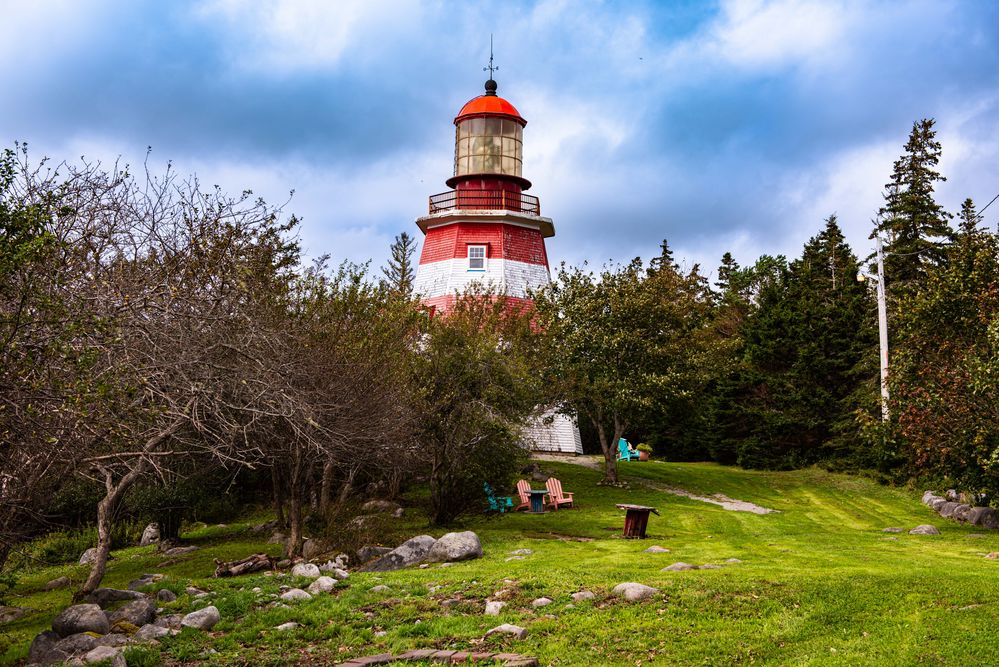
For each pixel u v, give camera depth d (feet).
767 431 136.98
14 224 31.50
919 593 38.11
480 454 78.54
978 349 72.64
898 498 104.94
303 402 49.44
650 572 46.78
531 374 99.35
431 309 95.20
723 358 130.00
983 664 29.30
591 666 31.58
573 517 86.63
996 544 62.80
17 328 30.83
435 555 57.41
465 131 150.41
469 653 32.99
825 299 160.76
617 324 112.68
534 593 42.42
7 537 39.96
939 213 156.35
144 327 38.99
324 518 73.56
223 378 43.96
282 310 57.52
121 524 91.86
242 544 78.28
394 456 70.74
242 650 35.68
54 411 31.99
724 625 35.73
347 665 32.50
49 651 36.17
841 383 137.59
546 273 148.56
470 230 145.59
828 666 30.22
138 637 37.42
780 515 92.32
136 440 41.01
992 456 65.26
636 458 155.74
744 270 238.89
